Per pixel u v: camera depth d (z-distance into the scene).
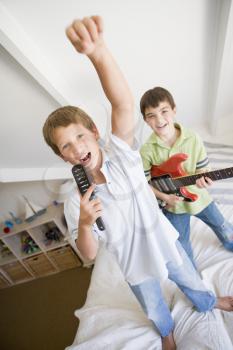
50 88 1.10
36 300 2.45
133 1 1.07
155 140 1.14
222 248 1.27
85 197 0.67
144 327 1.06
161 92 1.07
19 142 1.47
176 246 0.93
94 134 0.76
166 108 1.07
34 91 1.19
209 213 1.19
